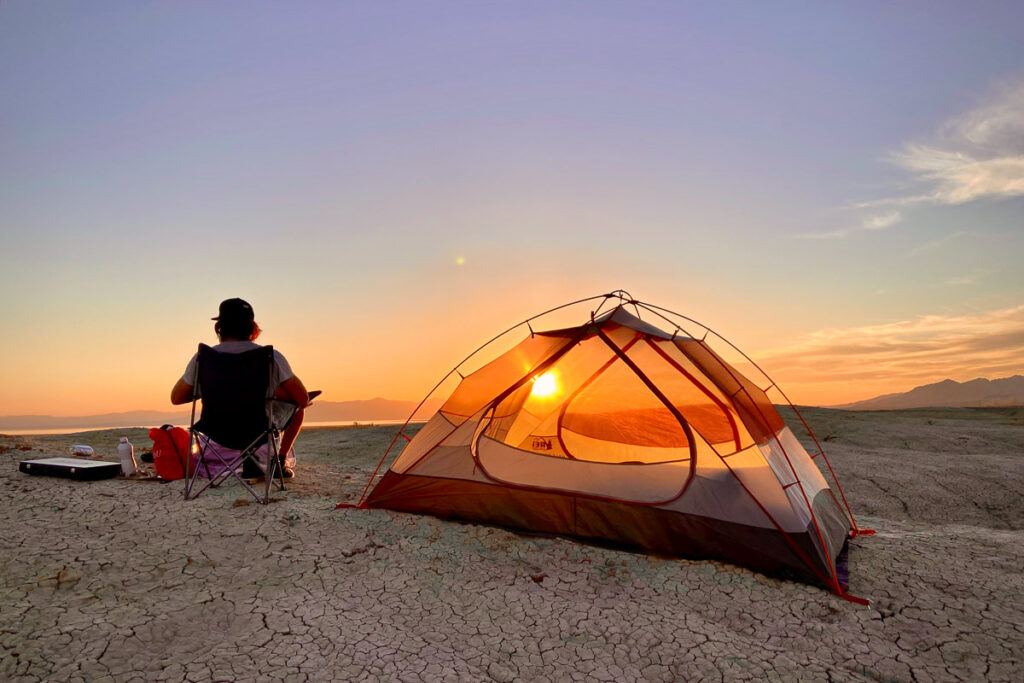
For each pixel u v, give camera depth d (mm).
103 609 3219
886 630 3426
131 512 4410
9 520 4184
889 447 10781
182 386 4875
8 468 5480
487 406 5141
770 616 3590
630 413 5758
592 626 3443
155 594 3416
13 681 2562
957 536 5102
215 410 4684
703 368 4719
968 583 4016
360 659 2912
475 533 4602
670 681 2922
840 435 12039
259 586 3582
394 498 5062
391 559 4086
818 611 3641
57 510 4402
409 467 5137
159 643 2971
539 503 4762
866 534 5203
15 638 2891
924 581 4055
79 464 5312
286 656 2887
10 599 3234
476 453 5078
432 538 4484
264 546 4047
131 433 10172
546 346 5066
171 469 5277
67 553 3748
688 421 4754
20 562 3602
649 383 4836
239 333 4930
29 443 7047
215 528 4227
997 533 5270
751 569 4152
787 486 4379
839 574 4125
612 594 3846
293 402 5059
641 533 4484
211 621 3211
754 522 4223
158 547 3914
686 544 4363
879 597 3824
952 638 3322
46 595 3316
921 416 15422
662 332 4996
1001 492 7156
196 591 3480
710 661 3080
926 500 6977
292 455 6457
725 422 4703
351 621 3297
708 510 4379
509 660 3088
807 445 11000
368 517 4754
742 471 4516
